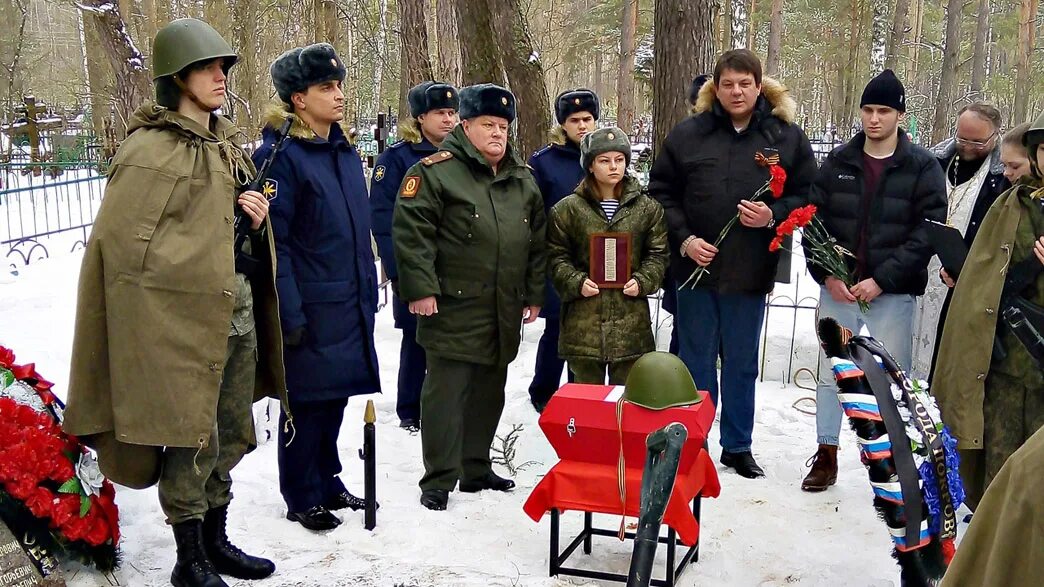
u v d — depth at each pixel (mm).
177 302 2971
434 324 4102
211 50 3057
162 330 2945
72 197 15336
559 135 5559
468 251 4035
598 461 3328
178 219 3014
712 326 4656
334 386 3768
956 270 3863
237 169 3295
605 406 3264
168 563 3514
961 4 21125
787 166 4480
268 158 3381
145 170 2975
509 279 4102
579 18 33406
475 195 4027
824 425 4391
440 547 3691
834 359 2949
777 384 6254
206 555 3289
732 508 4168
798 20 36406
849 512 4137
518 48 8672
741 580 3457
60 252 10977
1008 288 3660
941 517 2830
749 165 4441
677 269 4664
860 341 2988
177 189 3002
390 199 5176
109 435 3102
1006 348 3699
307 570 3477
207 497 3393
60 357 6293
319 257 3701
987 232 3748
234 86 14438
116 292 2941
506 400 5867
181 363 2965
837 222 4504
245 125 13773
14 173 16938
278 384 3520
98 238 2961
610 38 31906
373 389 3916
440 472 4133
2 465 3084
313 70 3604
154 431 2945
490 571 3473
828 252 4254
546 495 3367
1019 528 1477
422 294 3930
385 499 4223
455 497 4277
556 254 4410
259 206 3252
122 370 2947
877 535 3881
